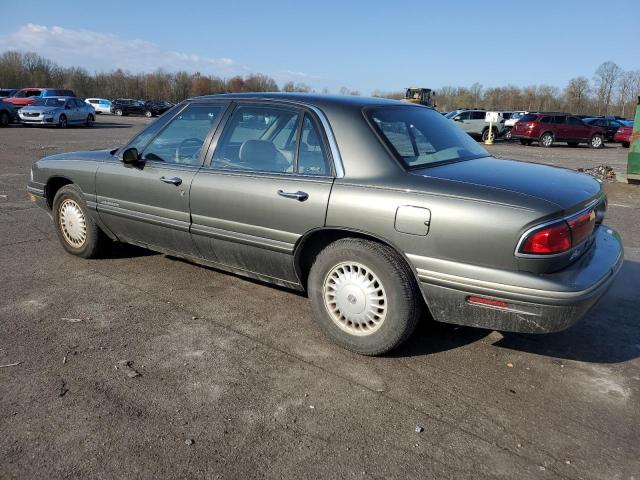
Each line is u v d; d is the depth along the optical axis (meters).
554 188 3.07
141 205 4.44
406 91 37.44
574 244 2.96
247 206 3.72
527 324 2.90
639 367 3.37
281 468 2.40
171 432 2.63
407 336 3.30
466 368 3.30
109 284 4.56
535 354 3.50
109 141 19.16
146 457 2.45
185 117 4.33
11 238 5.91
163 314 3.99
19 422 2.68
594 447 2.59
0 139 18.45
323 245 3.62
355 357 3.41
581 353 3.53
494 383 3.14
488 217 2.87
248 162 3.83
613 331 3.87
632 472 2.43
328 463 2.44
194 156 4.16
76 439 2.56
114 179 4.61
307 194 3.42
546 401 2.97
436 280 3.04
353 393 3.00
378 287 3.29
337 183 3.34
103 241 5.07
